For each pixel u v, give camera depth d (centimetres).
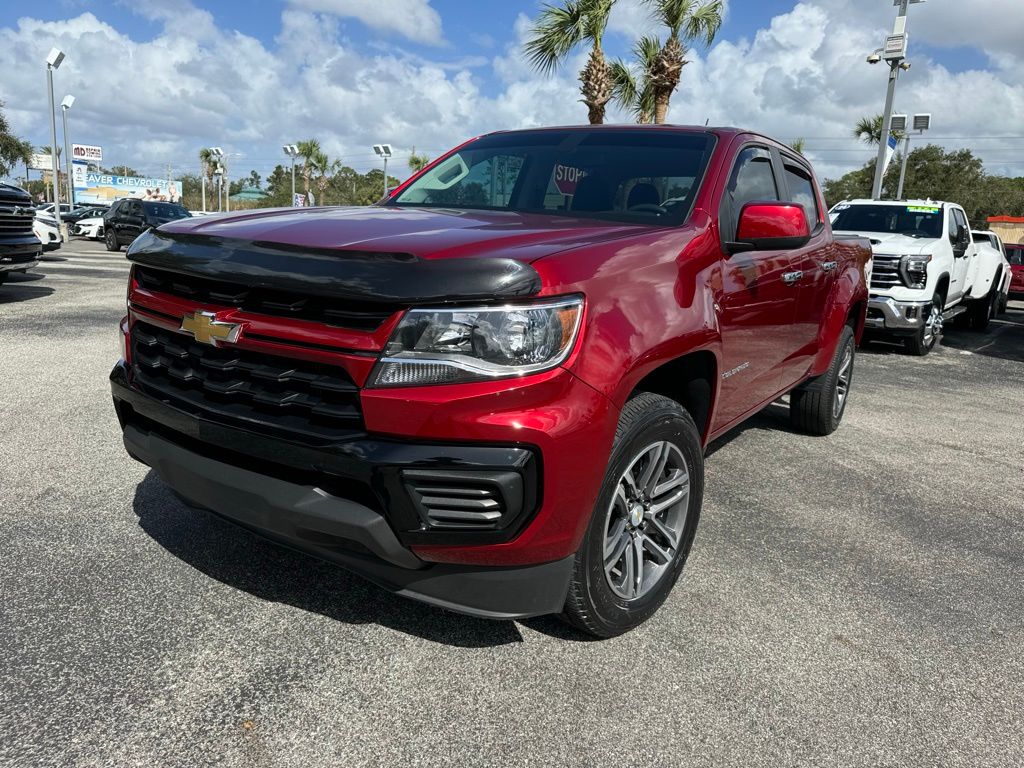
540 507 202
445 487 197
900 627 270
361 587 275
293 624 249
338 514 203
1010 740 212
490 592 212
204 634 240
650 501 256
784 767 197
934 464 472
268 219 260
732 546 331
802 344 413
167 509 329
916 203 1046
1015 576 318
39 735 193
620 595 246
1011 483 444
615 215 302
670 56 1714
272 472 215
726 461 453
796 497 397
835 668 243
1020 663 252
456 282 194
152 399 242
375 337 197
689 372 271
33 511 322
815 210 436
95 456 390
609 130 359
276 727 201
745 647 252
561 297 203
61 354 632
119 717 201
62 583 266
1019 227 4434
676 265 256
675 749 202
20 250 922
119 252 2117
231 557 290
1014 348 1098
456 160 374
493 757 195
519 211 316
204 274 224
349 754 193
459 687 222
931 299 913
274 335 212
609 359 212
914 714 222
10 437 414
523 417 196
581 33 1647
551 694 221
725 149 327
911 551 337
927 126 1847
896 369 843
